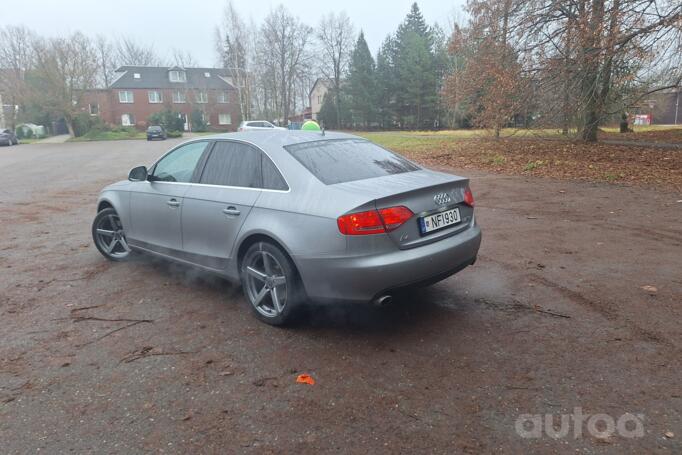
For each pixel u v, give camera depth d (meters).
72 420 2.58
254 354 3.27
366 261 3.14
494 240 6.08
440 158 16.89
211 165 4.25
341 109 68.56
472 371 2.99
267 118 69.19
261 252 3.65
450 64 43.56
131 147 33.50
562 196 8.98
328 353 3.26
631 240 5.88
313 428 2.48
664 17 11.66
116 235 5.44
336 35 69.56
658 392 2.72
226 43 68.12
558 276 4.66
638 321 3.62
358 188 3.36
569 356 3.13
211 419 2.57
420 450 2.30
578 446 2.30
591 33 12.80
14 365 3.17
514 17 15.31
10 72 56.22
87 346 3.43
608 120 18.03
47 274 5.06
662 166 11.79
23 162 21.84
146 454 2.31
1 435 2.47
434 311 3.91
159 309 4.08
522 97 15.55
